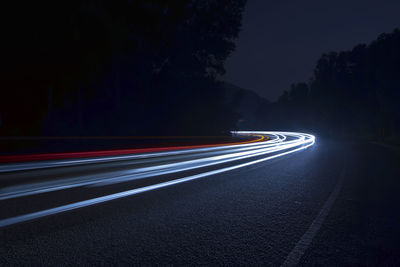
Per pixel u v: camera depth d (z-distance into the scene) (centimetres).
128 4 3098
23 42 2316
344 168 923
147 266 251
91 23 2692
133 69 3697
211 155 1324
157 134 3419
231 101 4416
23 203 463
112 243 301
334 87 6041
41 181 642
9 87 2533
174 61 4109
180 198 505
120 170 813
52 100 2955
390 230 347
